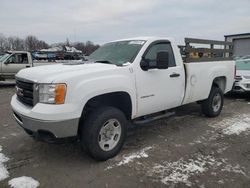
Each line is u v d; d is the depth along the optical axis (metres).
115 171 3.81
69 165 3.99
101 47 5.62
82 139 3.96
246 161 4.19
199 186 3.43
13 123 6.22
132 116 4.50
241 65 9.70
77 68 4.00
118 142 4.25
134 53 4.65
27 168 3.89
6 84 14.64
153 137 5.24
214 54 6.49
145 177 3.65
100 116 3.92
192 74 5.59
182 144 4.88
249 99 9.62
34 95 3.71
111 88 4.02
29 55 14.16
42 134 3.72
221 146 4.80
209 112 6.54
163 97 4.98
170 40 5.29
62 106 3.54
